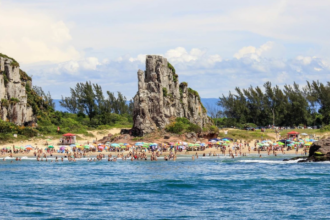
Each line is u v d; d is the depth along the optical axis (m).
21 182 115.38
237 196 93.88
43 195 96.81
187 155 189.12
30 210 81.94
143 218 76.00
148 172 134.75
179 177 122.00
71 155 187.25
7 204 87.12
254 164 149.25
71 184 111.56
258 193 96.69
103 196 95.44
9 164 160.38
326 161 146.12
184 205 85.75
